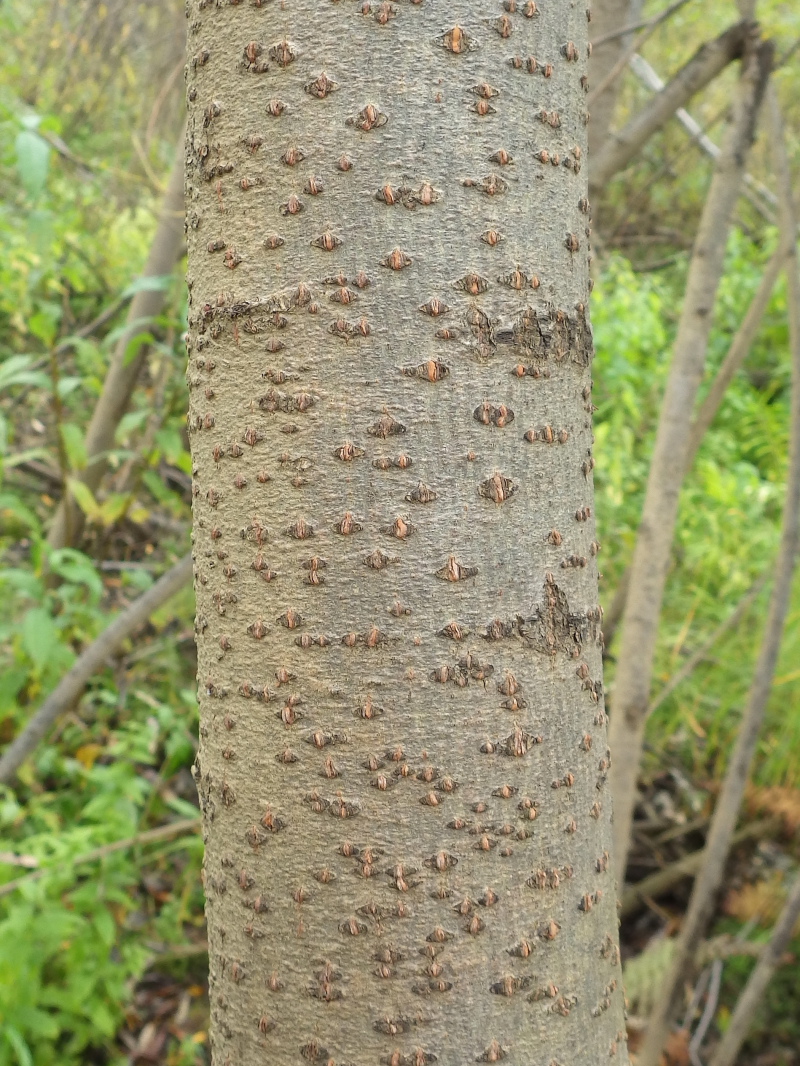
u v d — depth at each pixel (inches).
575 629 16.9
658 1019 42.7
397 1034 16.2
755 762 63.9
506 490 16.1
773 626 41.1
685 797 67.9
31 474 76.1
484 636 16.1
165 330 60.2
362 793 16.1
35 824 50.6
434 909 16.1
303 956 16.4
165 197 52.4
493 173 15.8
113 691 54.2
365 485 15.8
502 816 16.3
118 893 42.8
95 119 105.1
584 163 17.1
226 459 16.6
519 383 16.2
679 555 68.6
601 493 68.3
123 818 43.2
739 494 70.3
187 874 50.9
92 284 79.8
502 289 15.9
